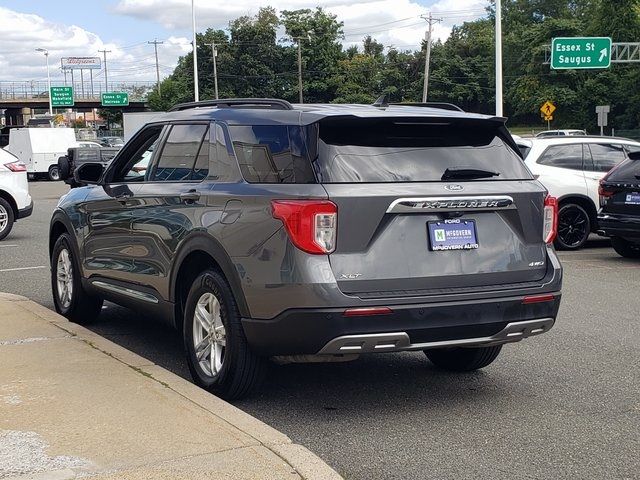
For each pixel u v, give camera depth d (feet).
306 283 15.23
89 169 22.98
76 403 15.88
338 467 14.26
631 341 23.80
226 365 16.94
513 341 17.22
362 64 308.81
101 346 20.22
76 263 24.31
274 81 303.27
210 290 17.39
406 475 13.92
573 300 30.07
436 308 15.84
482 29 315.17
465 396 18.49
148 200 19.93
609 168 45.60
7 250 43.62
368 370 20.62
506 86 281.54
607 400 18.29
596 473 14.08
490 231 16.94
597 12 216.33
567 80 224.12
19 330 21.91
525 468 14.28
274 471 12.68
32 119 261.44
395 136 16.81
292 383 19.36
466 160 17.20
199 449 13.51
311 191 15.52
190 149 19.29
